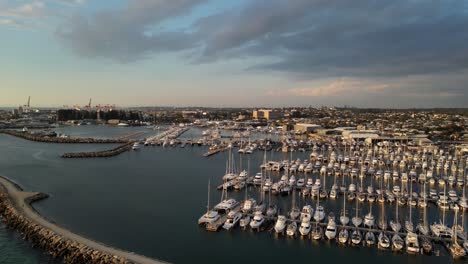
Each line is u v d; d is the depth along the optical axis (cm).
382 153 19925
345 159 17562
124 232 7869
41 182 12681
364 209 9756
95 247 6600
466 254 6775
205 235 7781
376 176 14038
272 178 14000
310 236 7738
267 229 8125
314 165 16450
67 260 6372
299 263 6594
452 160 17562
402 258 6812
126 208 9638
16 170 14950
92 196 10838
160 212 9319
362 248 7225
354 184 12181
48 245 6869
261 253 6981
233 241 7494
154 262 6019
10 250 6838
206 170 15675
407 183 13300
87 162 17600
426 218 9075
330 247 7269
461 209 9825
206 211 9412
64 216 8875
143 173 14812
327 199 10725
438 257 6850
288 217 8738
